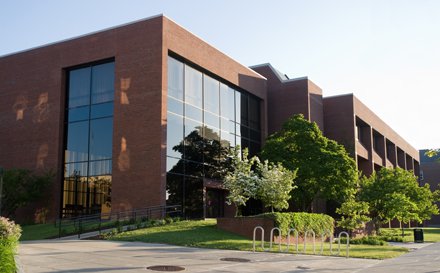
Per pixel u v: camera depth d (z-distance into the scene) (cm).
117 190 2875
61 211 3092
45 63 3322
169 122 2945
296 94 4275
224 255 1730
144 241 2066
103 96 3094
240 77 3791
